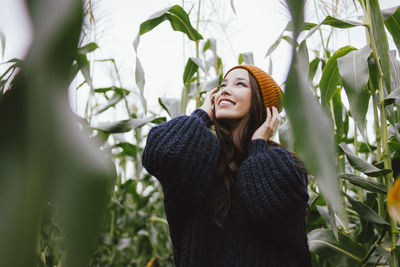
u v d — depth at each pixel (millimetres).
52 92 116
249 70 1450
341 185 1617
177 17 1877
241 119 1416
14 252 103
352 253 1555
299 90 151
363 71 1394
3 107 111
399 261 1474
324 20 1497
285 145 1531
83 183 112
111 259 2613
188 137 1245
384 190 1421
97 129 1775
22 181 108
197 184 1208
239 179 1223
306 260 1260
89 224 110
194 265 1195
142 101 1649
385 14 1536
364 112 1371
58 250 1434
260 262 1165
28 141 111
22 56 115
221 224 1204
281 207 1132
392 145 1432
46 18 115
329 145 151
